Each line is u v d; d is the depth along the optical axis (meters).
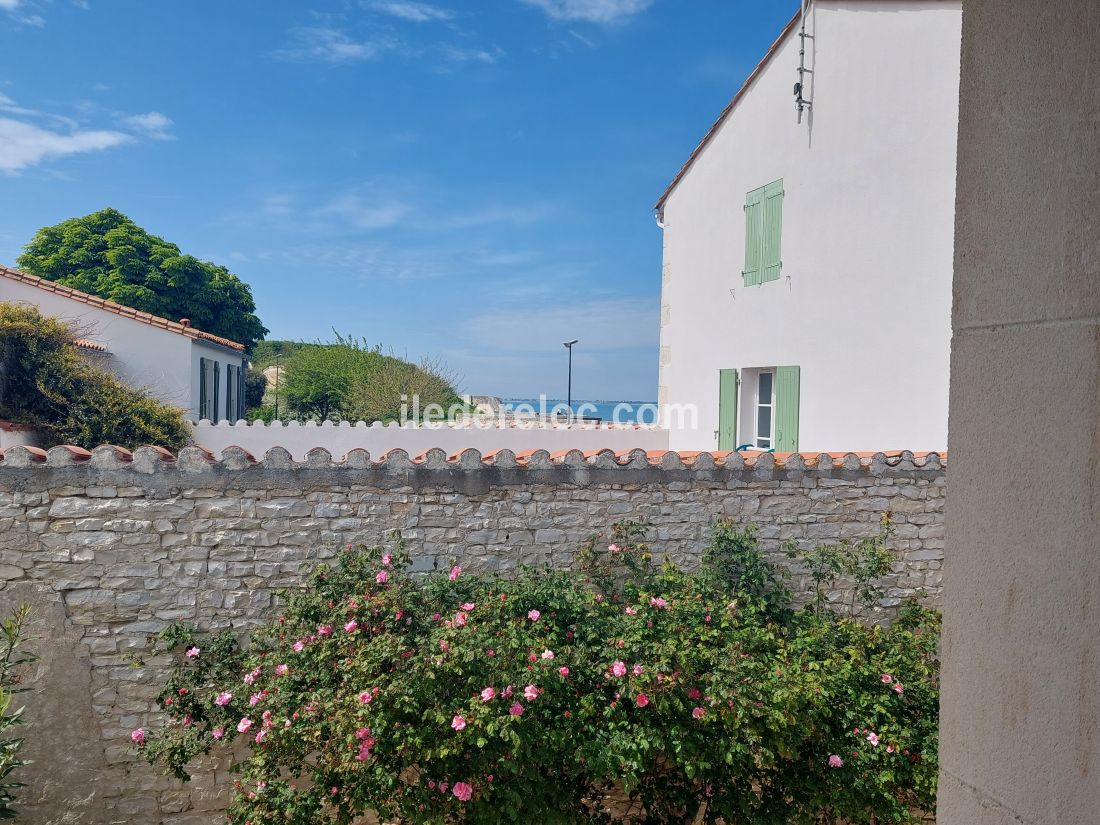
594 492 5.89
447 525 5.70
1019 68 1.33
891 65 8.19
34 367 11.85
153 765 5.36
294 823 4.53
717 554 5.89
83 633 5.26
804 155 9.13
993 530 1.39
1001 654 1.36
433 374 22.69
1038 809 1.27
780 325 9.55
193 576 5.38
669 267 12.26
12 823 5.17
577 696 4.78
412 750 4.39
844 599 6.27
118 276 24.81
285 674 4.86
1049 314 1.25
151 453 5.32
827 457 6.20
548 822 4.57
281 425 13.01
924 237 7.90
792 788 4.90
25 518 5.18
